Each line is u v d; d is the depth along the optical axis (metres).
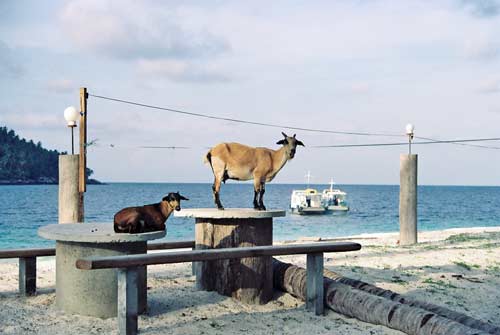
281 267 8.02
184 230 34.94
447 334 5.41
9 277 9.13
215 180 7.80
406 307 6.12
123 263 5.66
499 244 13.57
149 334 5.95
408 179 14.39
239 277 7.43
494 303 7.63
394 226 43.00
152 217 6.84
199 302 7.34
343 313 6.88
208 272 7.92
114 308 6.62
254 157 7.79
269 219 7.58
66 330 6.03
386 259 10.94
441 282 8.77
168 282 8.66
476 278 9.18
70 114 9.88
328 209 59.78
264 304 7.43
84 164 9.98
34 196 102.19
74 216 9.88
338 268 9.84
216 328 6.24
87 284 6.59
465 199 118.12
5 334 5.86
